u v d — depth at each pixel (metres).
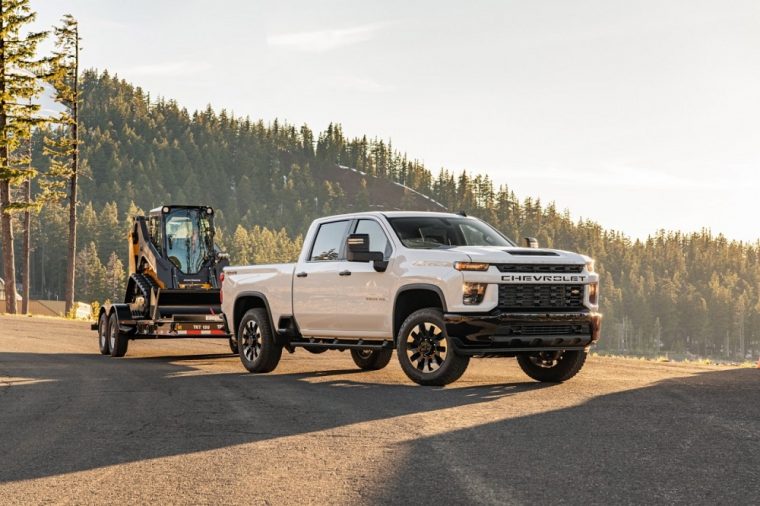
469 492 5.45
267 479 5.95
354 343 12.22
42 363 16.50
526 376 12.35
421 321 10.98
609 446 6.80
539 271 10.70
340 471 6.13
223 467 6.39
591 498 5.26
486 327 10.34
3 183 47.91
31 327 31.75
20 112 48.12
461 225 12.14
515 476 5.86
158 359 17.84
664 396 9.59
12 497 5.62
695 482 5.60
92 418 8.97
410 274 11.06
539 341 10.58
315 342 12.85
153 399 10.47
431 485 5.65
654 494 5.32
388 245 11.65
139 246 20.17
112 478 6.11
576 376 12.16
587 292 10.99
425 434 7.45
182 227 19.83
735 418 8.02
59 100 50.12
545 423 7.88
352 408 9.16
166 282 19.19
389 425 7.98
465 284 10.45
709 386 10.50
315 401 9.84
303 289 12.84
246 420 8.57
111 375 13.73
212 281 19.64
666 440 6.99
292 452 6.87
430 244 11.60
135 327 18.75
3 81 47.12
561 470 6.01
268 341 13.62
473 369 13.55
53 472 6.36
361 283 11.80
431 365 11.04
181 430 8.08
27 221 54.66
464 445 6.94
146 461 6.68
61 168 50.47
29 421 8.84
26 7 46.91
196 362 16.80
